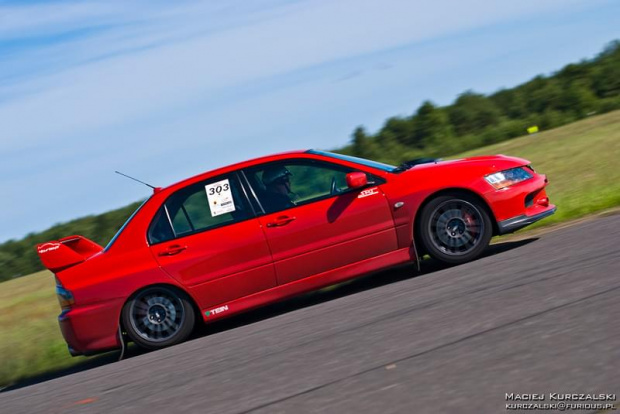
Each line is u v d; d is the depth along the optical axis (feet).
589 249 27.25
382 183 31.45
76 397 22.38
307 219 30.96
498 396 14.11
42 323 47.88
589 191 48.62
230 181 31.63
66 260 31.04
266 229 30.89
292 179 31.63
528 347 16.70
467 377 15.49
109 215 117.29
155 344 30.50
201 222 31.22
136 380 22.93
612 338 16.14
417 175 31.45
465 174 31.24
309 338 22.80
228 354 23.56
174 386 20.49
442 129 181.98
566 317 18.48
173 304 30.66
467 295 23.67
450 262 31.27
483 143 173.78
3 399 26.37
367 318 23.82
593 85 173.99
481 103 185.78
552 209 32.63
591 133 107.96
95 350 30.76
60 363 34.50
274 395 17.10
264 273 30.83
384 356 18.44
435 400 14.53
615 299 19.19
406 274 33.65
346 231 30.99
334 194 31.35
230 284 30.76
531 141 126.00
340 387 16.58
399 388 15.65
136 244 30.99
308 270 30.99
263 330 26.96
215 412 16.76
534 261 27.35
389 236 31.22
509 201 31.30
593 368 14.69
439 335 19.33
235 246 30.73
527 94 183.83
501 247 34.01
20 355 36.24
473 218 31.30
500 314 20.17
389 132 184.24
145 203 31.73
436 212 31.17
